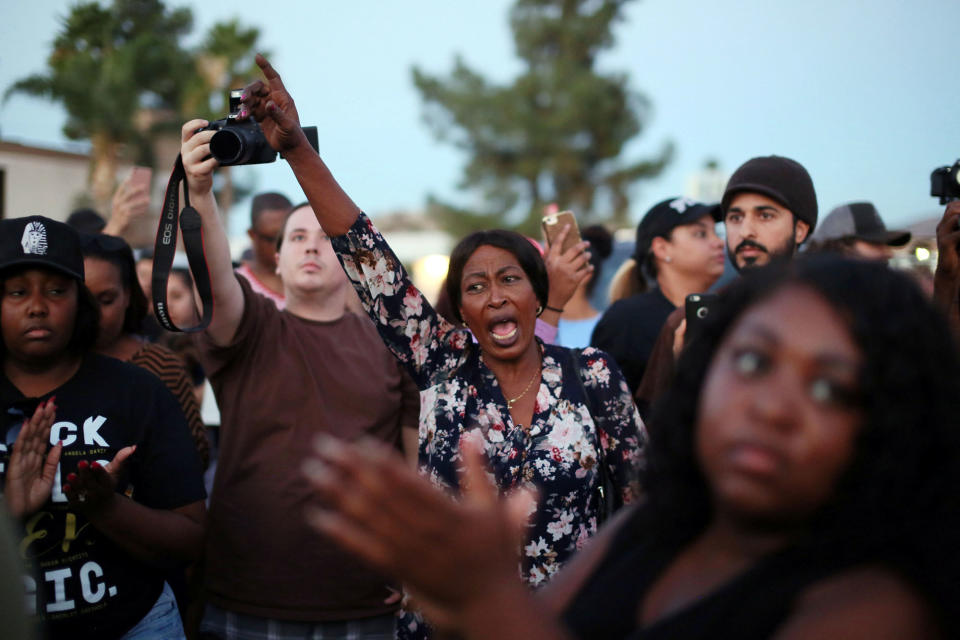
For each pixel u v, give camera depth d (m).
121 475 2.57
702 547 1.09
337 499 0.79
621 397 2.62
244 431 3.21
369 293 2.61
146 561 2.59
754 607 0.96
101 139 16.69
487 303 2.59
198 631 3.56
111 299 3.36
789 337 0.94
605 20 36.41
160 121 20.05
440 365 2.66
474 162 36.12
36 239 2.53
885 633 0.87
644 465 1.20
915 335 0.94
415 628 2.47
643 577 1.12
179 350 4.72
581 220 35.97
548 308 3.31
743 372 0.95
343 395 3.30
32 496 2.40
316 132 2.68
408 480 0.79
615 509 2.62
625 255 6.41
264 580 3.13
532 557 2.46
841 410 0.92
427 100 36.25
